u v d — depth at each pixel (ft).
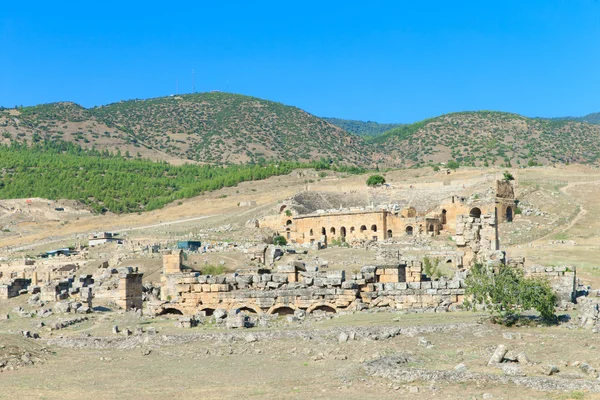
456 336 161.27
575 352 143.74
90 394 137.08
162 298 253.85
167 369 155.33
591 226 584.81
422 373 131.34
